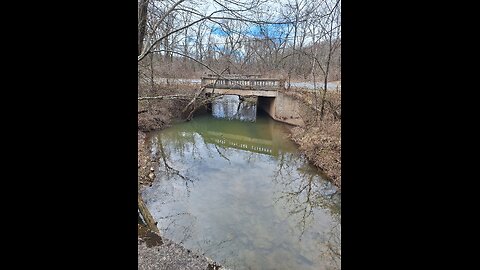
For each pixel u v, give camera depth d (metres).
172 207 6.41
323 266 4.44
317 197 7.09
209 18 4.93
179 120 14.42
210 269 3.19
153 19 5.68
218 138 13.71
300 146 10.66
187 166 9.64
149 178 7.94
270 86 15.20
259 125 15.97
